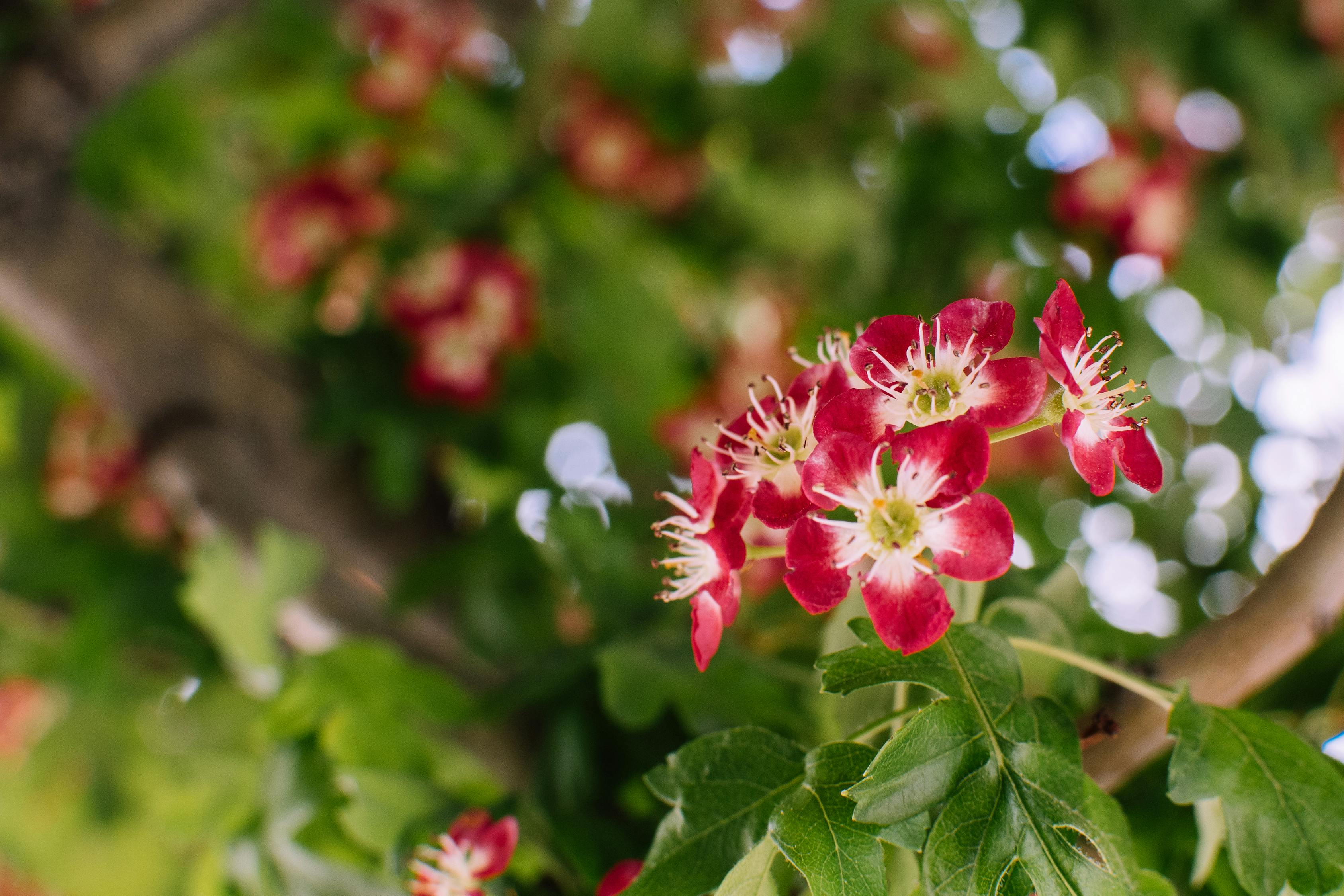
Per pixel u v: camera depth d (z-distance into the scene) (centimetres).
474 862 19
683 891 16
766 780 17
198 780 26
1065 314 16
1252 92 35
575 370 36
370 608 28
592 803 21
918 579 16
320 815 21
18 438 34
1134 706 18
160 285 29
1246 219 36
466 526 32
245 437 29
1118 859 16
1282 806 16
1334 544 17
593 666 22
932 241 36
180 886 33
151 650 31
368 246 37
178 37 28
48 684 35
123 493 34
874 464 16
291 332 32
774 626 22
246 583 25
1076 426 16
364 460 30
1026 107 37
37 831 33
